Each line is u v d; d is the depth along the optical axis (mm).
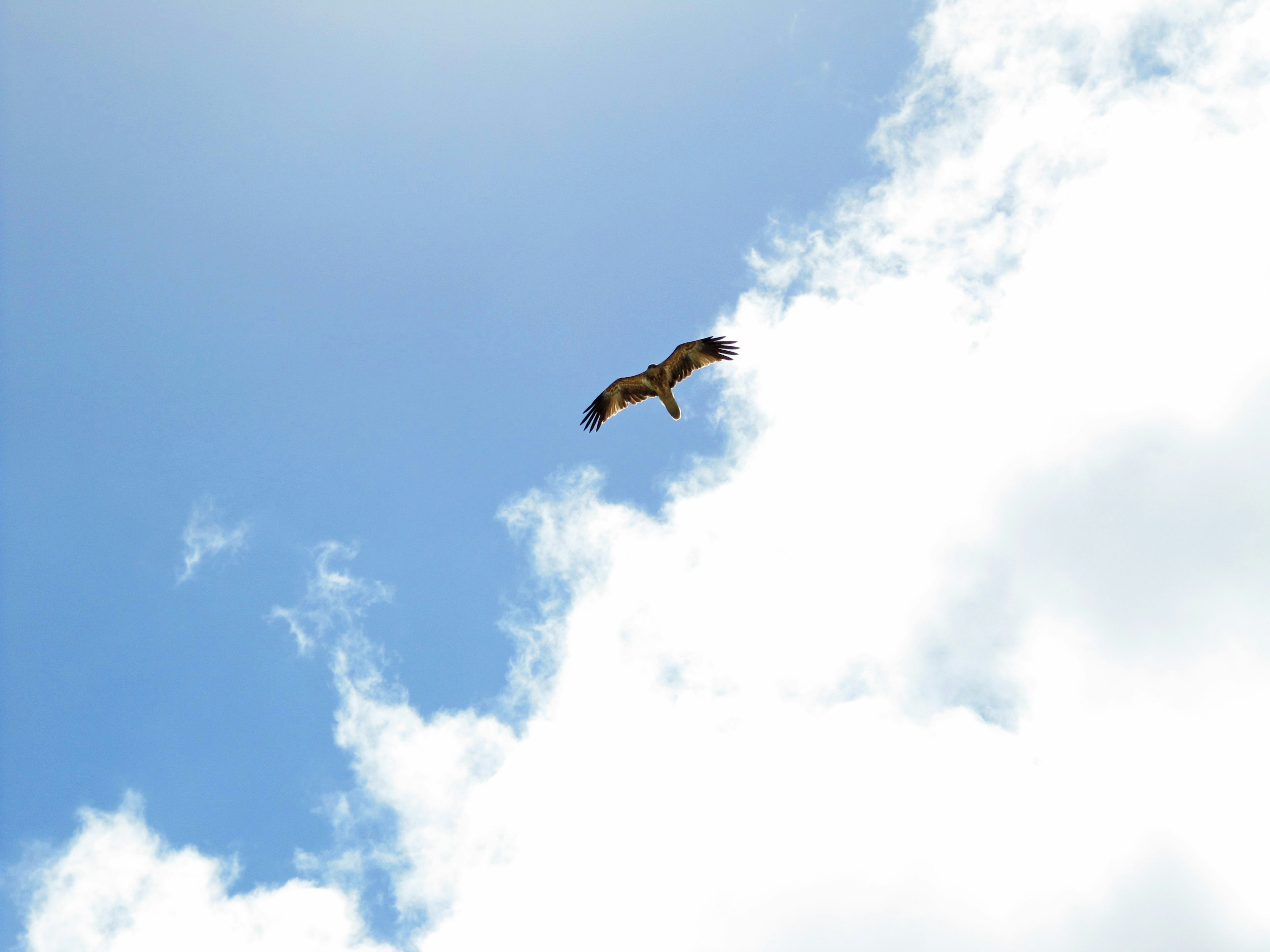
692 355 34438
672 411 34375
